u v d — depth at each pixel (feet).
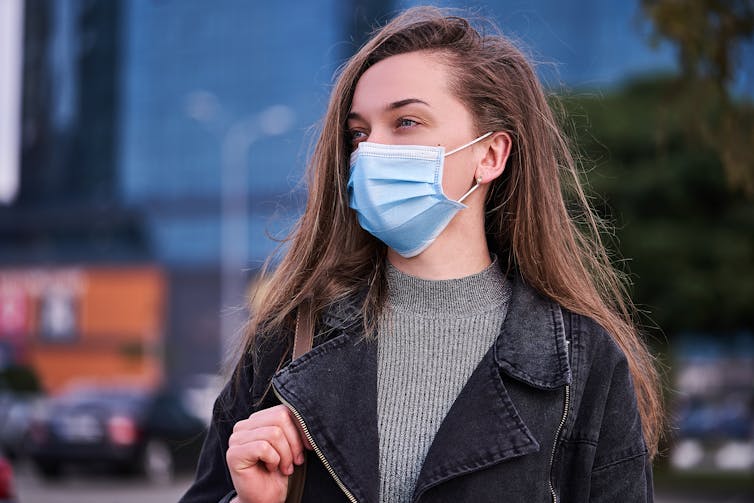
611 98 59.72
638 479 6.58
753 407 101.14
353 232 7.07
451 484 6.13
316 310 6.72
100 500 40.22
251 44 175.42
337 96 7.14
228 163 171.42
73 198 184.34
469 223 6.83
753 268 55.06
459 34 7.00
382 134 6.74
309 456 6.33
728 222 55.36
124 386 57.31
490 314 6.68
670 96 20.01
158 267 171.22
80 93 186.80
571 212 7.82
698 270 55.36
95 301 171.63
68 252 180.14
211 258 170.81
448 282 6.65
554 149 7.58
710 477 57.47
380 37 7.00
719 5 19.21
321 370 6.35
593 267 7.62
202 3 178.50
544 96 7.31
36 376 125.70
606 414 6.57
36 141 187.83
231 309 7.78
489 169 6.87
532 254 6.92
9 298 173.58
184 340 169.99
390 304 6.69
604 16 164.55
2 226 184.44
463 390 6.36
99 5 186.80
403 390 6.51
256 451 6.07
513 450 6.11
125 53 184.03
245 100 175.11
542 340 6.50
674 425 9.24
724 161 19.72
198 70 178.40
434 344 6.58
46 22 189.26
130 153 181.47
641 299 56.03
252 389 6.71
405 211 6.61
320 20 170.30
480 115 6.81
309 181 7.37
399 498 6.31
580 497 6.44
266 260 7.75
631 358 7.23
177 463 49.83
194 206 174.09
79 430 47.96
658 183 54.80
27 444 49.11
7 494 20.06
